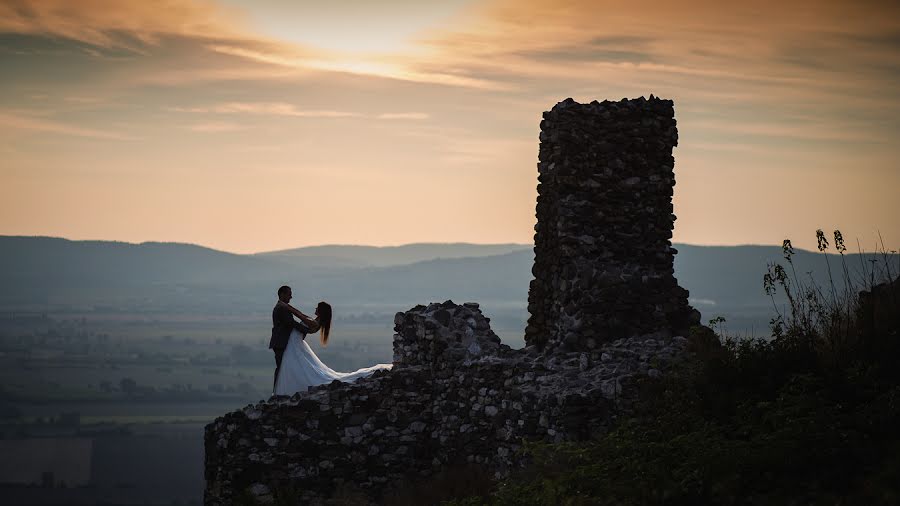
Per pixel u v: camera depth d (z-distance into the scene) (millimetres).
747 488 11242
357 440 19375
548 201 19375
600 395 15625
